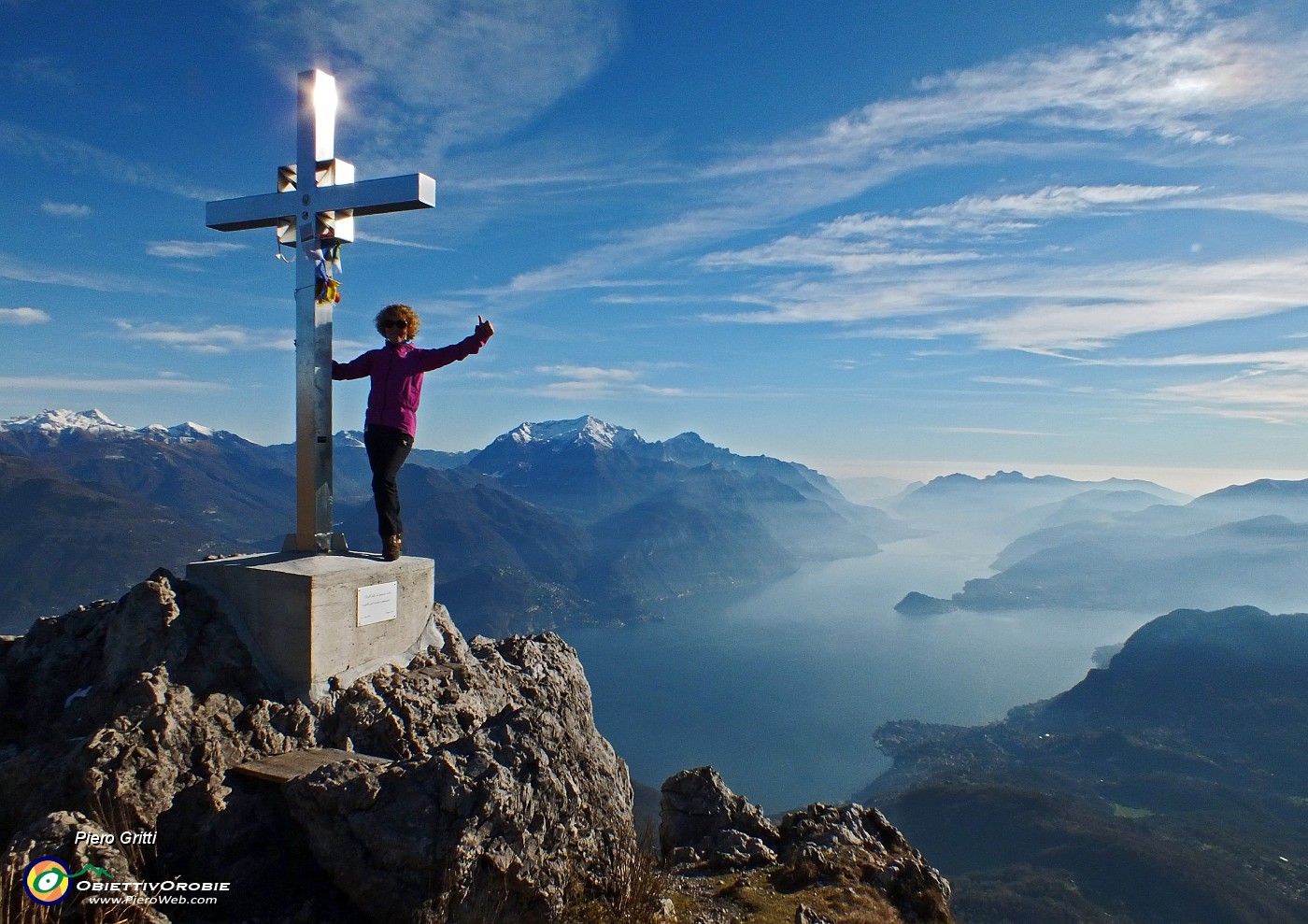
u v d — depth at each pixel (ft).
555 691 21.43
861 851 23.08
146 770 14.43
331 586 17.34
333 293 19.45
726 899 19.51
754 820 24.98
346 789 13.99
